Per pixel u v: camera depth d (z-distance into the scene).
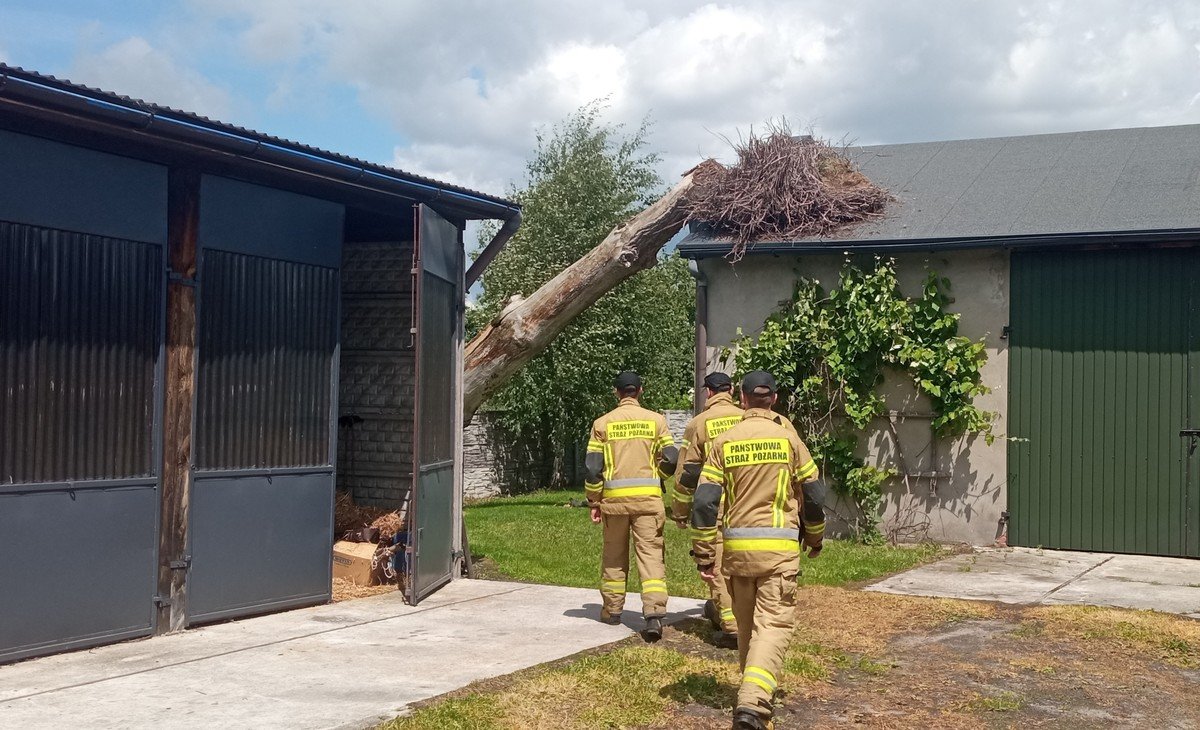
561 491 23.45
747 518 5.68
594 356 22.27
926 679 6.69
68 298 6.97
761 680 5.37
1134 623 8.12
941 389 12.62
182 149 7.32
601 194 22.58
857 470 12.98
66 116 6.43
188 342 7.77
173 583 7.71
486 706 5.77
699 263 13.91
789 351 13.24
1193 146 13.86
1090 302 12.19
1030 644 7.59
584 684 6.29
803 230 13.31
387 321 10.74
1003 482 12.54
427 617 8.36
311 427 8.85
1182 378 11.80
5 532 6.61
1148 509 11.93
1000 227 12.45
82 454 7.06
